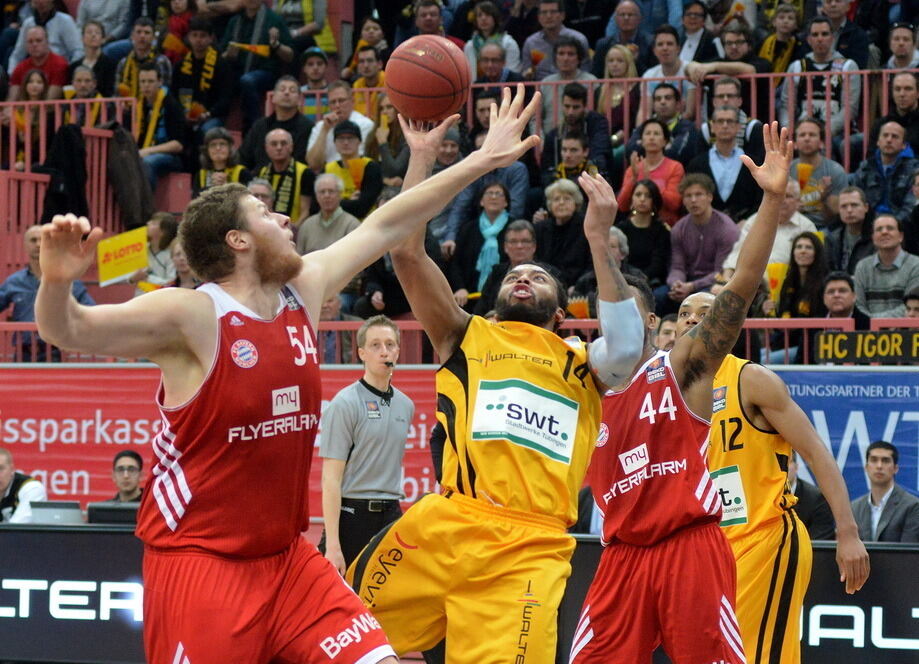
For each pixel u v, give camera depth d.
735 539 9.44
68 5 27.42
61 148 21.19
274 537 6.52
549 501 8.15
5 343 17.58
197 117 23.11
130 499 14.84
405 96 8.47
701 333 8.40
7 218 20.75
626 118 19.73
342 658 6.47
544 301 8.48
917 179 17.36
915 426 14.01
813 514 12.34
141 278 19.30
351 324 16.19
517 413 8.16
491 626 8.00
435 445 12.39
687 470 8.42
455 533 8.14
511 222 17.66
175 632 6.39
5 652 11.52
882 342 13.98
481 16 22.25
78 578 11.47
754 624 9.37
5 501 14.72
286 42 23.94
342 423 11.89
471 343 8.45
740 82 19.59
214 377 6.29
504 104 7.27
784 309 15.85
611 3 23.08
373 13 25.73
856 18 21.81
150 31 23.52
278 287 6.57
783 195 7.93
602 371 8.05
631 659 8.55
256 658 6.44
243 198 6.47
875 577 10.30
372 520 12.07
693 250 17.56
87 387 16.31
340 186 18.91
